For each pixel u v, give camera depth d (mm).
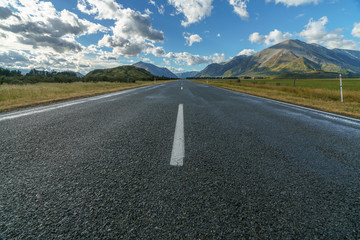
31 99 6473
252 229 840
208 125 2885
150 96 7754
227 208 971
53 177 1260
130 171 1351
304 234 820
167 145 1930
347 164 1556
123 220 879
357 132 2654
